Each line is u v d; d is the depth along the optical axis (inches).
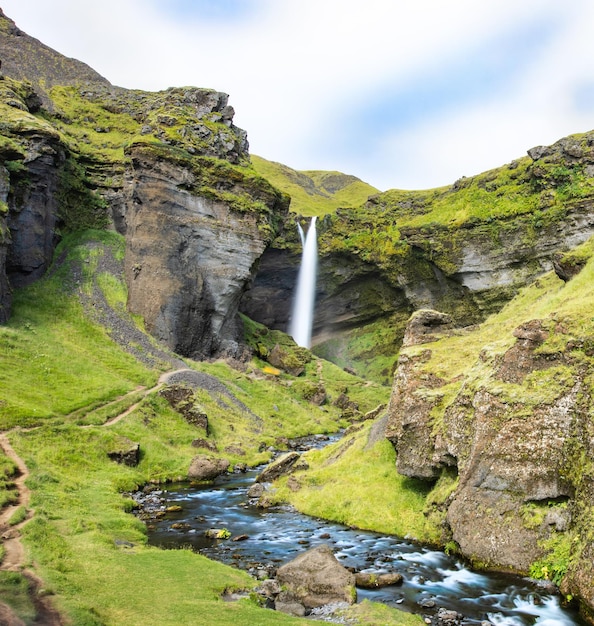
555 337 885.8
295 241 4264.3
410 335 1429.6
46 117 3821.4
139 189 3004.4
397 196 4859.7
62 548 756.6
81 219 3292.3
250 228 3196.4
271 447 2071.9
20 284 2637.8
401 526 1019.9
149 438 1706.4
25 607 512.7
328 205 6314.0
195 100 3786.9
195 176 3129.9
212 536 989.2
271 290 4328.3
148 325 2795.3
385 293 4421.8
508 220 3609.7
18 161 2628.0
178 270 2955.2
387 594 722.2
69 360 2154.3
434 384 1125.1
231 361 3029.0
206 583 695.7
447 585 751.7
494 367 943.0
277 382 3016.7
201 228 3078.2
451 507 893.2
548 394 831.1
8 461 1174.3
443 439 978.7
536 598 695.1
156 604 593.0
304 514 1156.5
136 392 2044.8
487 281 3695.9
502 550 794.2
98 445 1520.7
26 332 2252.7
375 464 1277.1
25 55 5078.7
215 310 3078.2
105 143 3801.7
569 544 730.2
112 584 644.7
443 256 3826.3
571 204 3326.8
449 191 4436.5
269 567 817.5
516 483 819.4
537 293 1670.8
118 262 3088.1
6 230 2321.6
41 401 1680.6
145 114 4195.4
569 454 780.6
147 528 1037.8
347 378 3619.6
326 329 4618.6
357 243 4365.2
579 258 1440.7
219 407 2316.7
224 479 1553.9
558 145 3558.1
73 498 1090.7
